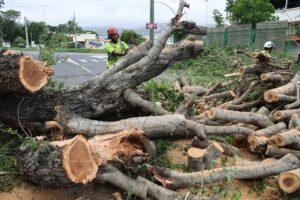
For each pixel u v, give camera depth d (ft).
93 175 11.28
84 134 14.65
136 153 12.16
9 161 14.42
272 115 19.12
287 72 22.63
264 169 13.66
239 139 17.46
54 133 15.26
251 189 13.87
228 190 13.34
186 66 38.58
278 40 67.00
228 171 13.29
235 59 37.29
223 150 15.58
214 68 36.47
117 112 17.44
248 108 21.13
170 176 13.50
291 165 13.93
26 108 15.19
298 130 15.25
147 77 17.17
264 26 70.79
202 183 13.14
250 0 85.46
